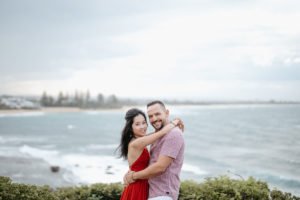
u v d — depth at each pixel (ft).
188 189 18.01
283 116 465.47
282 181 86.48
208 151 154.61
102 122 457.27
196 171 102.68
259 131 254.27
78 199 19.20
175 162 12.66
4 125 396.57
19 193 15.98
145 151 13.35
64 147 172.04
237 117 469.98
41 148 167.63
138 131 13.92
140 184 13.23
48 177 86.79
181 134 12.70
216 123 362.12
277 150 152.66
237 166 111.65
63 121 486.38
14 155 133.59
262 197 16.88
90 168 99.96
